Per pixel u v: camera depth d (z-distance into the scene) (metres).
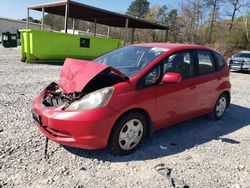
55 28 65.06
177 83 4.23
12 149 3.59
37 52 13.80
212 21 46.88
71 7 17.22
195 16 50.25
